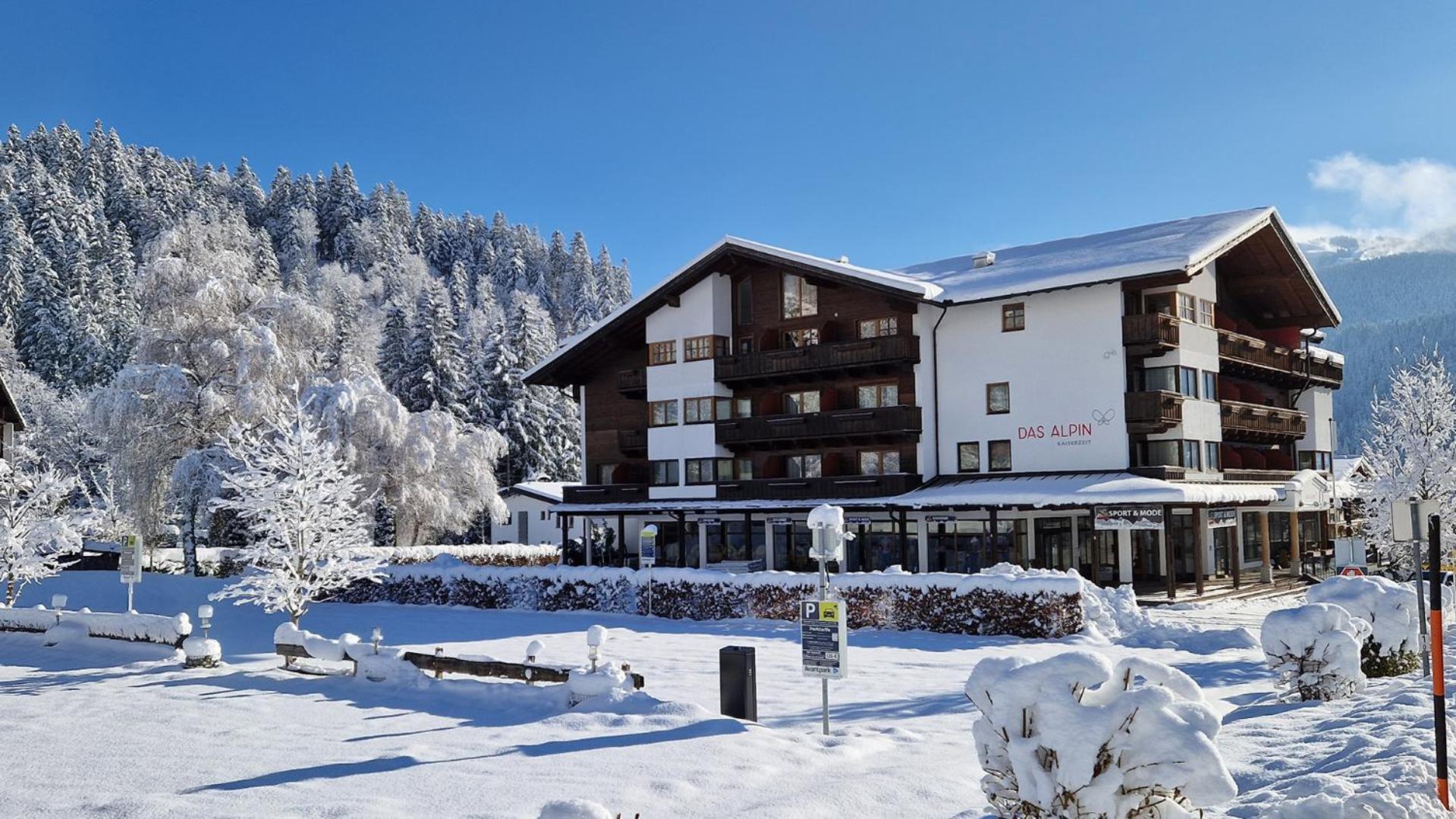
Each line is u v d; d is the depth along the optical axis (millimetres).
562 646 24844
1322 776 8797
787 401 47281
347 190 188875
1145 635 25703
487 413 78938
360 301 141375
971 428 42312
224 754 12977
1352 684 13977
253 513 25719
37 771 12180
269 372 46906
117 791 11078
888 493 42062
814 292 46625
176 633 23094
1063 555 42469
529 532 72375
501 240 198750
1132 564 43375
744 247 46281
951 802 9883
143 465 46625
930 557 43562
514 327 83375
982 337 42219
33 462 67188
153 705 17188
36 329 90562
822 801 9906
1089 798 6402
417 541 57188
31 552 32875
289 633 20438
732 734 12883
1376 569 38594
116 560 54125
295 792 10719
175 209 143875
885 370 44406
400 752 12773
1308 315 48500
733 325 48938
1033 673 6754
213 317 48500
